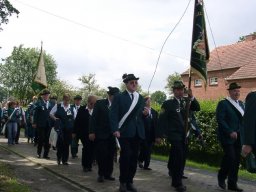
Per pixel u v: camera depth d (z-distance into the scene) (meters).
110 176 6.21
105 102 6.20
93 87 32.97
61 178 6.37
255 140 3.58
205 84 5.93
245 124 3.63
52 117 7.73
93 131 6.11
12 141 11.52
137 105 5.40
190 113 5.98
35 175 6.54
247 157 3.85
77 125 7.03
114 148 6.22
